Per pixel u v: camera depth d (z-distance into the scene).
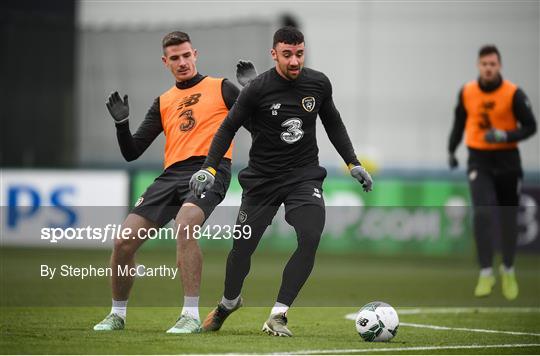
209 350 21.44
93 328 25.91
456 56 84.88
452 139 38.31
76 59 65.06
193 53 26.50
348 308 34.38
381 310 24.08
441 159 81.62
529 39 83.81
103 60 64.88
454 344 23.86
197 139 25.70
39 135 65.19
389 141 82.50
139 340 23.03
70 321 28.08
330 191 64.25
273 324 24.33
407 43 85.38
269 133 24.70
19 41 64.94
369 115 83.06
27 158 65.12
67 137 65.12
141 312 31.50
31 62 65.12
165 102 26.50
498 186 37.09
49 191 62.22
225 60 62.38
